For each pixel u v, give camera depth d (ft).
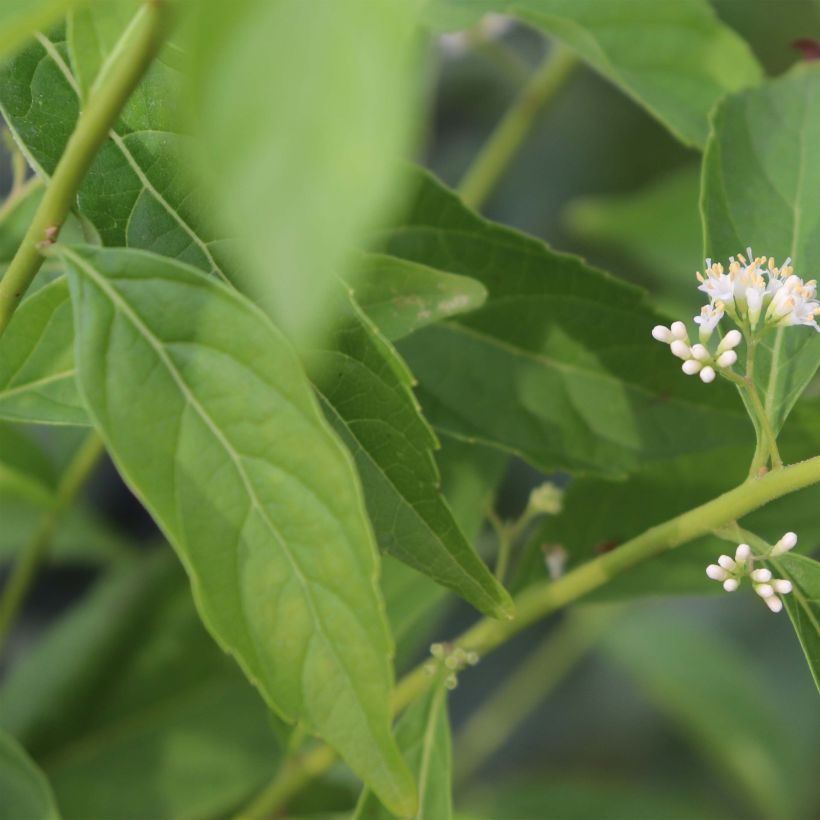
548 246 2.08
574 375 2.10
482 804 2.44
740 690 2.53
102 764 2.29
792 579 1.98
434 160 3.04
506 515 2.68
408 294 2.00
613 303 2.09
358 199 1.25
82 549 2.37
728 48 2.15
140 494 1.86
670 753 2.94
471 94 3.07
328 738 1.88
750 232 2.05
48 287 1.93
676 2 2.13
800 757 2.52
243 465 1.87
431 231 2.08
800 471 1.96
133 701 2.31
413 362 2.09
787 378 2.00
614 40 2.14
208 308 1.87
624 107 2.95
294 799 2.26
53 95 1.92
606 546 2.10
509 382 2.10
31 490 2.21
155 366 1.87
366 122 1.28
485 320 2.10
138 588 2.32
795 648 2.91
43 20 1.80
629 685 2.99
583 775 2.93
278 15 1.37
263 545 1.87
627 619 2.56
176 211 1.93
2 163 2.26
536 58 3.06
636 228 2.45
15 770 2.10
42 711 2.30
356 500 1.86
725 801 2.85
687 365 1.98
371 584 1.87
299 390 1.87
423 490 1.95
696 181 2.42
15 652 2.67
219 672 2.32
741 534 1.98
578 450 2.09
